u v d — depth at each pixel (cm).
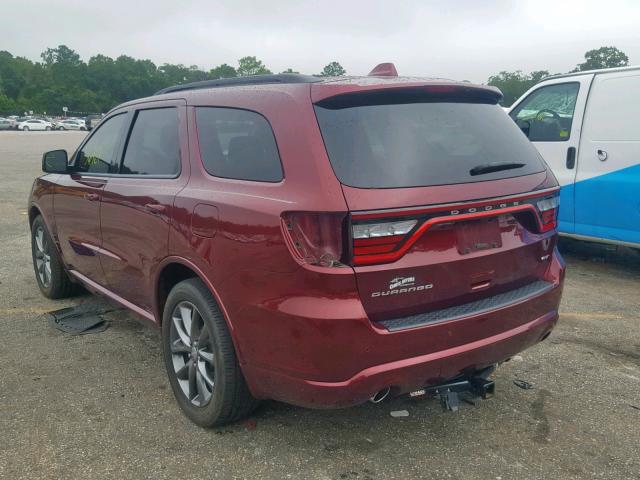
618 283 627
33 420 337
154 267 356
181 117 361
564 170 668
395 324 264
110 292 441
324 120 274
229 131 318
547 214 328
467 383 304
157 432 326
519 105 746
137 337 459
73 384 381
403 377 268
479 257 289
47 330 471
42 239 552
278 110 289
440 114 306
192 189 325
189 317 334
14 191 1316
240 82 339
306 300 257
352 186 257
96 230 429
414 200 263
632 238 611
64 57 16125
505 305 296
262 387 289
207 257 303
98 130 465
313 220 256
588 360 425
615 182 618
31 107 12012
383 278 259
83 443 314
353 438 322
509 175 307
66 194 472
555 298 332
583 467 298
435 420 341
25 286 591
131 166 401
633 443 320
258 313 275
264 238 270
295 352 263
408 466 297
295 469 294
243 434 324
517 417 346
